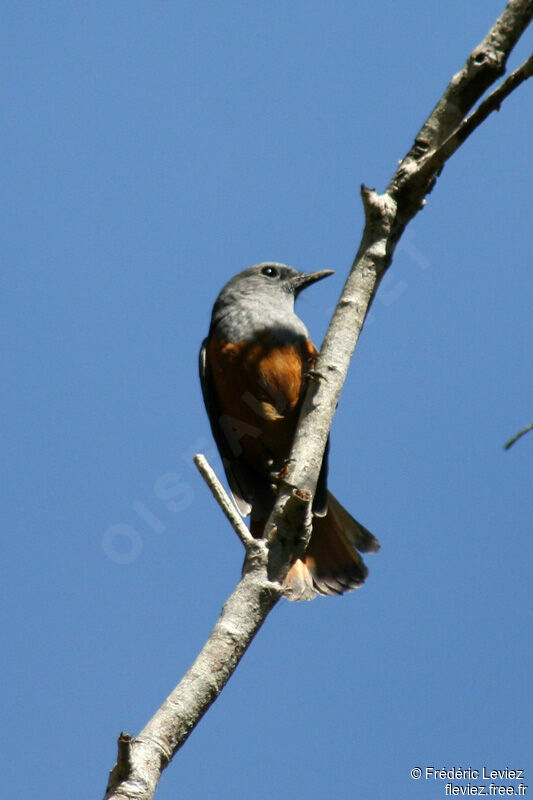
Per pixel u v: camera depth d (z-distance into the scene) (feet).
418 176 28.91
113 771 18.60
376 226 28.07
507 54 31.19
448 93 30.91
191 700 20.25
